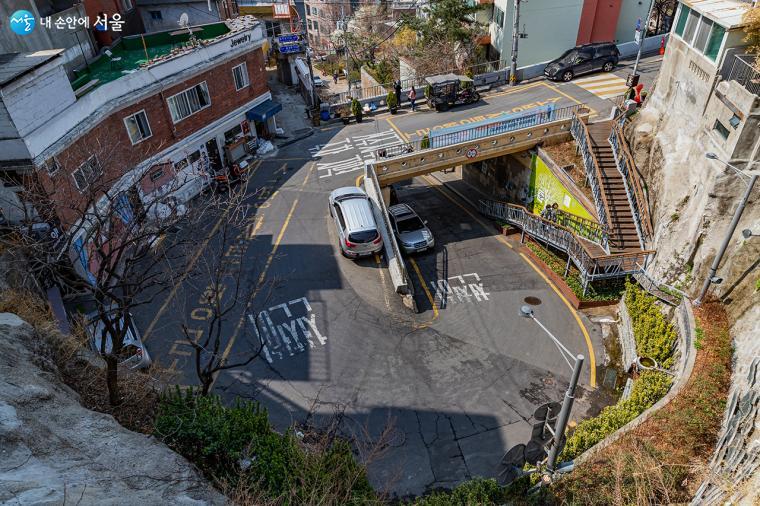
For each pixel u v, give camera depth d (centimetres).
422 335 1867
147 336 1836
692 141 1880
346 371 1717
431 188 3081
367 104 3641
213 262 2138
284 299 2028
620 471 1077
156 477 812
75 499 643
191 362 1736
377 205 2381
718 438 1227
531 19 3859
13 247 1465
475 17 4272
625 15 4150
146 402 1125
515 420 1545
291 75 4222
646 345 1639
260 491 927
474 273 2208
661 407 1335
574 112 2573
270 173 2956
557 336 1855
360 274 2164
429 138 2578
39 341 1135
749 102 1511
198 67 2662
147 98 2412
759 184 1569
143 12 3522
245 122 3117
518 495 1163
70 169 1909
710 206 1659
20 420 775
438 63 3938
